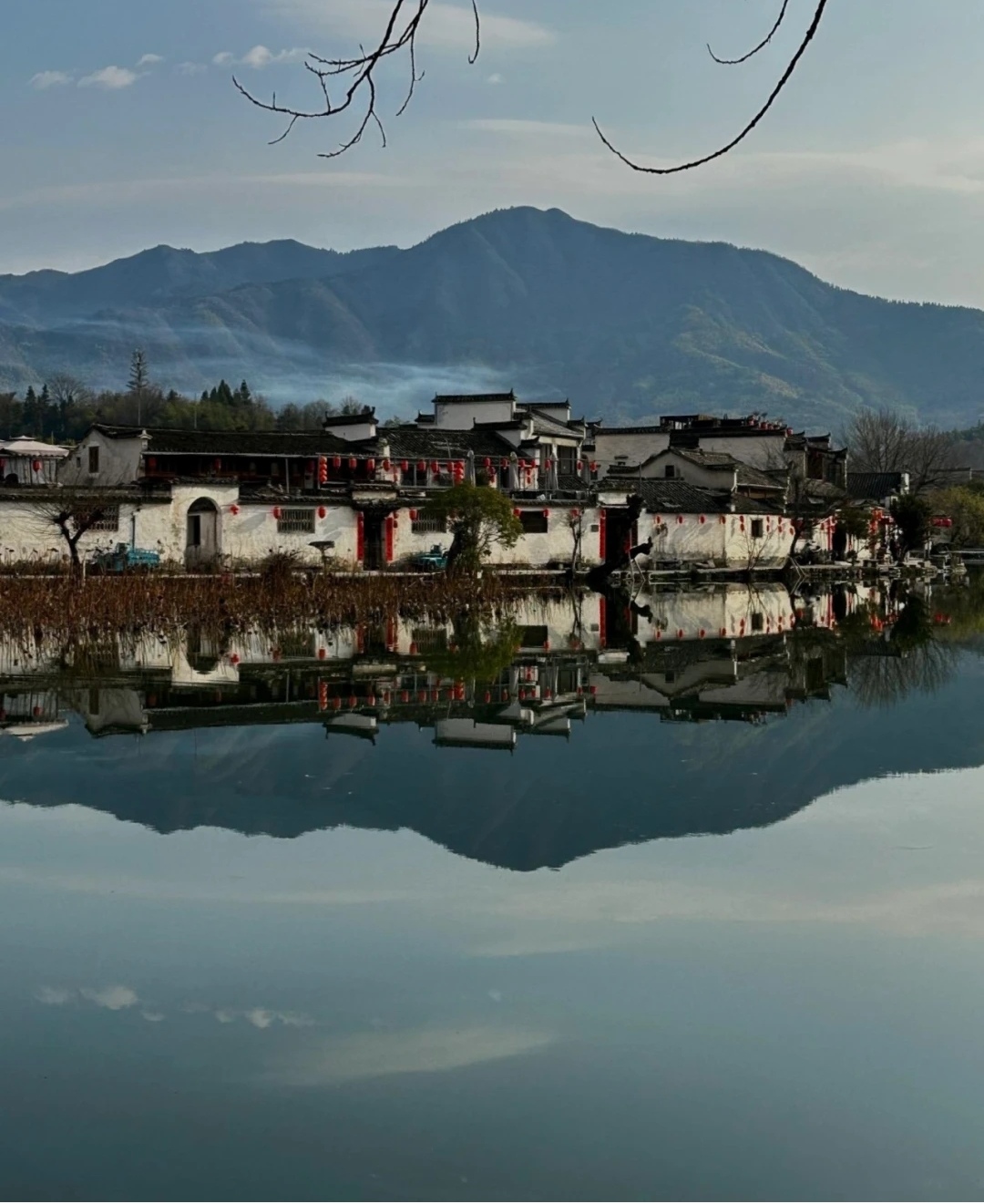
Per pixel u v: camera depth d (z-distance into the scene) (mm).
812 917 16922
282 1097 12422
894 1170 11352
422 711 31797
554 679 38250
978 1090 12648
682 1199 10914
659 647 48250
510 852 19453
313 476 76688
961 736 28938
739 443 118375
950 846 19969
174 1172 11195
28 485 67562
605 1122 12047
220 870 18609
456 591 65625
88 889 17812
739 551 99750
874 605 73250
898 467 164625
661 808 22000
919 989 14828
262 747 26797
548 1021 13992
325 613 55469
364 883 18047
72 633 47719
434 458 84312
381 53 7926
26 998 14453
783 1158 11531
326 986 14758
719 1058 13227
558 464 95312
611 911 17078
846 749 27328
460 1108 12234
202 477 68875
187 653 43188
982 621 62344
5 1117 12062
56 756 25781
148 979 14938
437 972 15141
